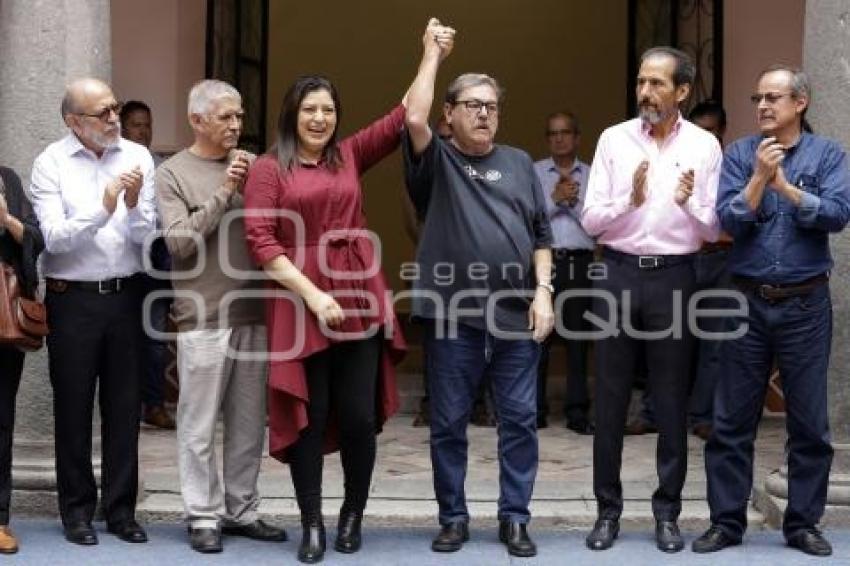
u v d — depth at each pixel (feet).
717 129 28.07
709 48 31.19
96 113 19.13
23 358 19.58
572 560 19.11
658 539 19.71
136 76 31.48
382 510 21.38
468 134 19.07
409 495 22.31
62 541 19.85
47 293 19.54
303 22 39.24
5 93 21.20
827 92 20.77
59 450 19.71
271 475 23.53
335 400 19.27
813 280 18.94
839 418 20.90
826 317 19.10
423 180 19.27
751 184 18.40
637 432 28.04
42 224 19.15
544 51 39.22
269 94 39.09
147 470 24.00
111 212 18.81
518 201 19.35
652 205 19.24
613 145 19.56
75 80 19.85
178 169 19.40
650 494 22.43
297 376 18.53
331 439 19.65
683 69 18.99
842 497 20.72
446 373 19.49
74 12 21.12
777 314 18.99
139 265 19.77
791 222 18.88
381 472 24.29
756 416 19.60
